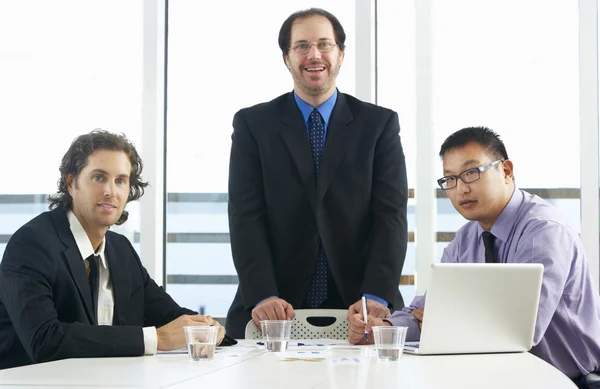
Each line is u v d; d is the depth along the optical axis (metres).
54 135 4.01
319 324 2.88
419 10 3.86
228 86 4.00
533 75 3.86
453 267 1.90
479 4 3.89
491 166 2.39
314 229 2.89
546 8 3.86
